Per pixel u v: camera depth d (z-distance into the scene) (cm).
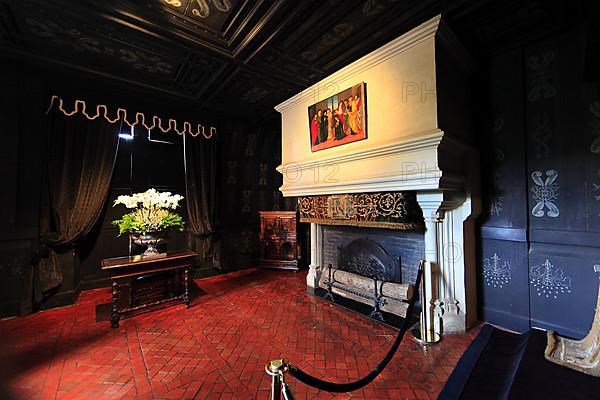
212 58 344
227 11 264
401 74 284
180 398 195
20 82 359
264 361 240
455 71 292
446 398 190
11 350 262
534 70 287
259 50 321
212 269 541
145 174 504
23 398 195
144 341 277
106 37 303
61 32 294
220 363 238
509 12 244
